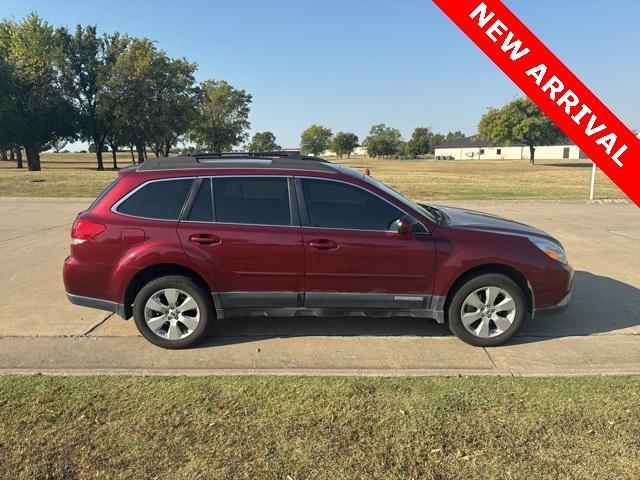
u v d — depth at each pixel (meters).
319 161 4.65
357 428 2.96
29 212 12.30
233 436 2.88
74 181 21.30
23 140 42.59
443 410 3.15
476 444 2.81
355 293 4.20
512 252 4.16
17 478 2.52
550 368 3.83
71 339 4.41
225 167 4.27
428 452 2.74
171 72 48.00
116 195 4.19
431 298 4.21
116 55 48.50
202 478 2.53
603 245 8.51
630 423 3.00
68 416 3.08
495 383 3.53
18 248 8.17
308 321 4.92
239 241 4.10
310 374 3.70
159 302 4.21
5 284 6.11
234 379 3.60
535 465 2.63
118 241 4.10
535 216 12.14
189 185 4.21
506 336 4.25
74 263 4.16
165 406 3.21
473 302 4.23
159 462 2.65
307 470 2.59
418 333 4.59
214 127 67.81
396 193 4.54
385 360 3.99
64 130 45.41
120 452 2.73
